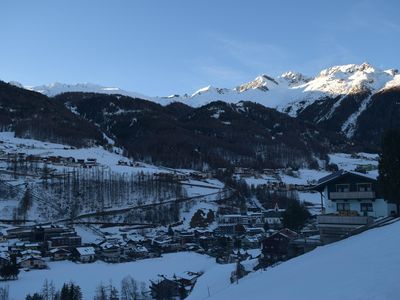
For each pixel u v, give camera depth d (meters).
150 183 154.12
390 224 30.72
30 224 122.38
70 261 101.06
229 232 124.44
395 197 36.78
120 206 140.50
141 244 114.62
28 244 107.94
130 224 132.50
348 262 18.61
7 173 151.50
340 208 43.94
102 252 103.50
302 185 189.50
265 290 19.05
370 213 42.12
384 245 19.92
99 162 195.12
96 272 88.00
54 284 76.62
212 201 156.00
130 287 70.62
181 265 93.88
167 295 67.38
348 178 43.78
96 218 132.00
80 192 143.50
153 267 92.56
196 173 198.25
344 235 33.84
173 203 144.75
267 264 49.91
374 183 42.19
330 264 19.84
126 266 93.81
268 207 154.38
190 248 113.12
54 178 152.50
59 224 125.00
